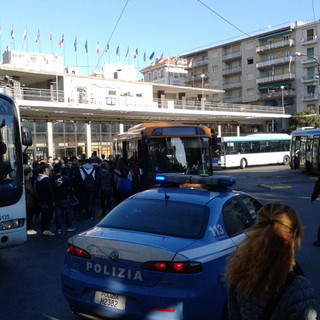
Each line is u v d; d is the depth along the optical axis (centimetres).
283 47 7006
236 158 3444
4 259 746
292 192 1689
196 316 354
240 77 7750
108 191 1169
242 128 5569
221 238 415
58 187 963
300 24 6956
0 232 644
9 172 667
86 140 3647
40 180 928
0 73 3403
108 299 377
